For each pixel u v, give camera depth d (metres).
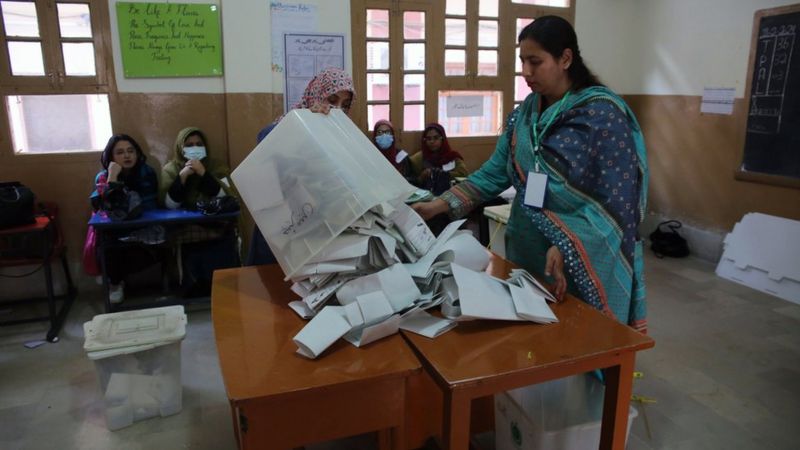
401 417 1.16
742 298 3.32
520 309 1.30
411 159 3.92
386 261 1.39
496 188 1.82
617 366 1.24
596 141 1.47
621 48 4.51
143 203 3.18
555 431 1.49
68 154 3.28
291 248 1.36
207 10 3.34
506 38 4.07
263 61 3.48
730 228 3.84
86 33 3.22
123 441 2.03
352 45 3.66
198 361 2.62
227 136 3.54
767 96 3.49
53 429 2.10
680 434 2.04
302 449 1.85
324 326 1.19
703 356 2.62
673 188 4.29
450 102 4.05
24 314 3.16
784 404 2.23
